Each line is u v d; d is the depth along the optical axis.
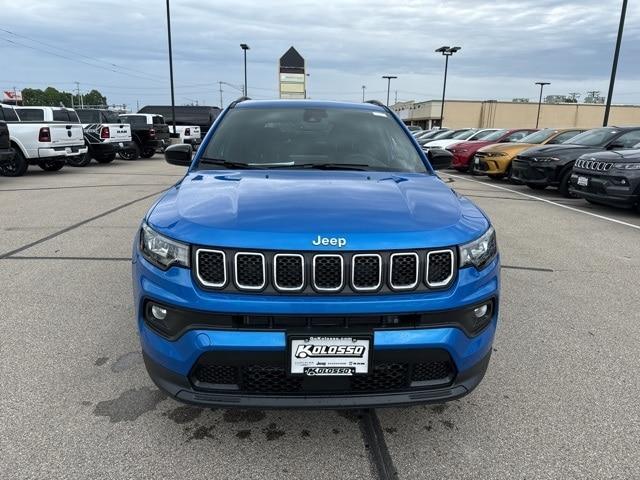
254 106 3.87
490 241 2.36
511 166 11.98
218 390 2.09
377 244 2.03
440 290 2.09
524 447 2.39
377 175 3.03
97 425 2.48
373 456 2.31
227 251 2.01
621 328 3.79
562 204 9.73
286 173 3.00
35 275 4.75
